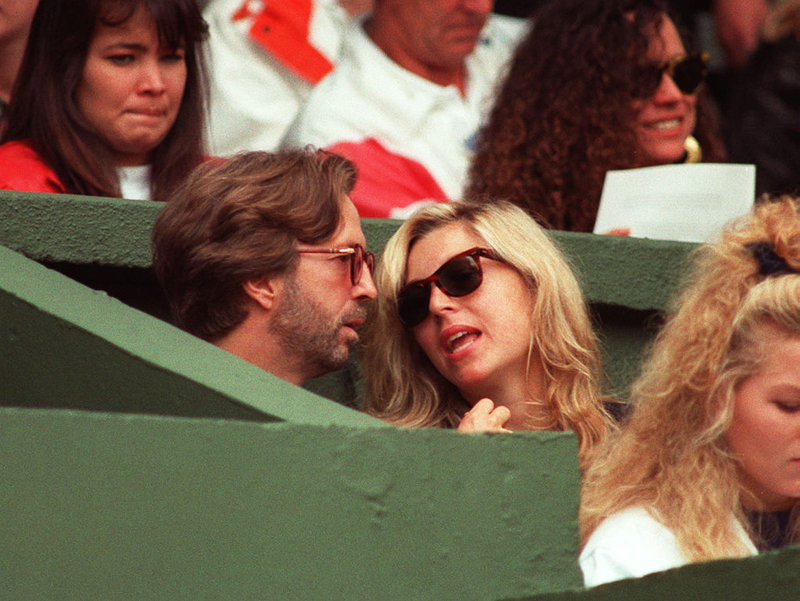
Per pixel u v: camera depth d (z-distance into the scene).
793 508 7.88
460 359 10.01
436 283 10.03
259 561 5.61
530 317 10.07
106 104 11.05
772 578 5.48
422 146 15.08
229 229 8.67
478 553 5.93
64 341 6.53
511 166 13.55
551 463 6.10
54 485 5.46
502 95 13.98
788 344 7.52
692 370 7.77
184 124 11.67
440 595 5.85
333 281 8.95
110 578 5.46
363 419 6.18
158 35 11.13
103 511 5.48
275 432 5.70
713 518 7.57
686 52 13.96
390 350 10.39
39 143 11.02
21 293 6.66
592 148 13.44
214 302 8.75
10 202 9.71
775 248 7.75
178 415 6.32
